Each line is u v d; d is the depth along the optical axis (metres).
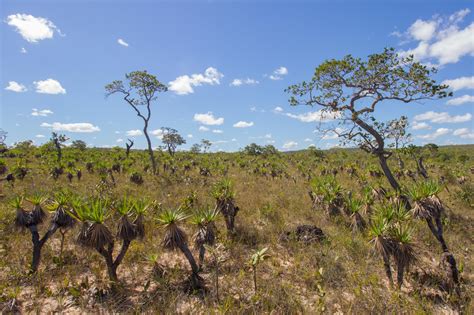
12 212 8.19
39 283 4.96
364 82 11.60
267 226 8.56
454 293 4.84
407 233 5.00
